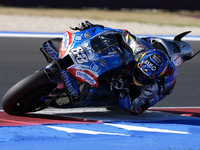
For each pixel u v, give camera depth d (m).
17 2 85.44
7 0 85.00
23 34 46.12
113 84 17.25
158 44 19.95
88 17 72.94
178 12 92.25
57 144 14.02
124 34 18.05
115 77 17.23
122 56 16.95
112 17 75.56
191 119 19.12
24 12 76.00
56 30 54.38
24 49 37.09
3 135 14.75
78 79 16.30
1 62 31.34
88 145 14.07
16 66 30.45
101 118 18.33
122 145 14.27
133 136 15.54
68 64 16.33
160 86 18.70
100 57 16.48
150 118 18.92
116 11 87.69
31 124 16.48
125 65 17.19
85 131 15.84
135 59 17.38
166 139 15.37
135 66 17.22
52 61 17.91
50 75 16.48
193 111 21.22
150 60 16.78
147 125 17.33
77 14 77.31
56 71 16.69
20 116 17.89
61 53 16.73
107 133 15.73
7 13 72.75
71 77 16.25
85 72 16.27
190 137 15.81
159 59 16.91
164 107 21.98
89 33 17.05
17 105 17.14
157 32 56.41
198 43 44.97
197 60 35.19
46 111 19.39
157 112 20.48
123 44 16.97
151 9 91.06
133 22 68.69
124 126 16.94
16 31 49.59
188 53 20.59
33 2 85.50
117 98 17.89
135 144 14.48
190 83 27.95
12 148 13.38
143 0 90.25
